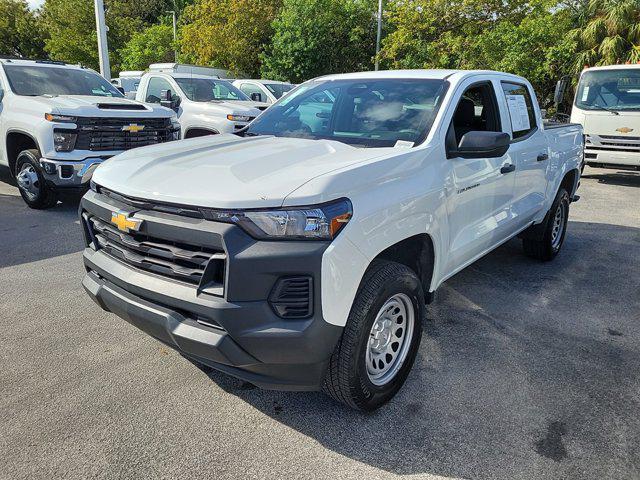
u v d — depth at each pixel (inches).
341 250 94.4
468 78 150.6
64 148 260.7
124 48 1259.2
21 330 148.6
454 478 96.7
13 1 1424.7
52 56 1175.6
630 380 131.3
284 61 950.4
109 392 120.1
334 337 96.0
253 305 91.4
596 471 98.8
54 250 218.4
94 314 159.8
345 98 151.2
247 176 101.4
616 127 411.8
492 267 216.8
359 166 105.1
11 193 324.2
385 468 98.8
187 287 97.2
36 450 100.6
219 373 129.6
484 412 116.2
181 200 96.1
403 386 125.7
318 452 102.7
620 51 679.7
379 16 908.0
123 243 108.2
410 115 137.3
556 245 229.9
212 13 1025.5
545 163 196.7
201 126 386.3
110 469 96.3
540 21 710.5
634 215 323.6
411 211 112.8
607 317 169.8
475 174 142.7
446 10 846.5
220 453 101.6
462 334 154.1
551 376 132.0
